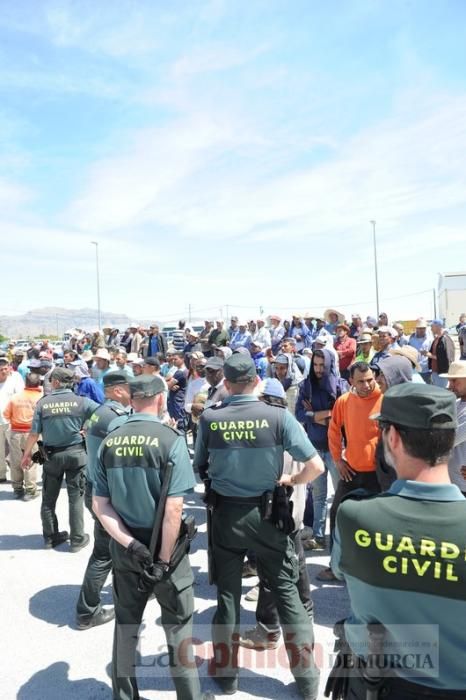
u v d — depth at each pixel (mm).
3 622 3629
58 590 4102
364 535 1322
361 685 1362
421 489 1314
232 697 2777
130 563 2441
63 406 4707
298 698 2762
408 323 22953
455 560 1203
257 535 2717
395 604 1271
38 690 2887
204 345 12594
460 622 1209
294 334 12961
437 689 1260
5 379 7633
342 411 4016
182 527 2555
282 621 2768
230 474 2748
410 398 1354
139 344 14867
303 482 2795
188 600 2521
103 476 2574
